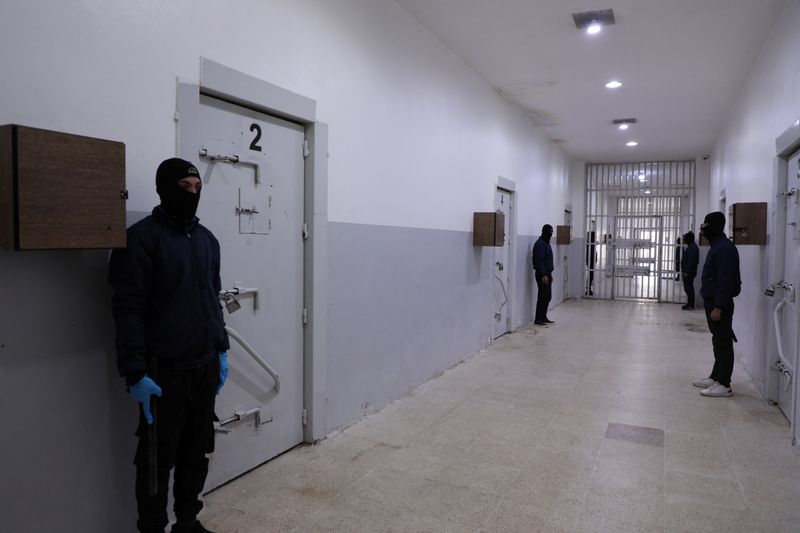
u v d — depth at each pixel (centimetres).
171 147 229
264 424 295
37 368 184
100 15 200
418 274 458
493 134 638
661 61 535
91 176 179
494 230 567
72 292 194
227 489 268
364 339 379
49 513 189
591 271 1217
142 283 193
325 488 271
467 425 367
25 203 162
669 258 1164
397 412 393
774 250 408
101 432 205
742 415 392
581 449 327
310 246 319
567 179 1112
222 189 263
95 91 199
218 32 251
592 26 454
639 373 514
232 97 260
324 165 326
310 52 313
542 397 434
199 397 214
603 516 248
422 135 459
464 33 470
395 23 409
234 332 264
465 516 246
